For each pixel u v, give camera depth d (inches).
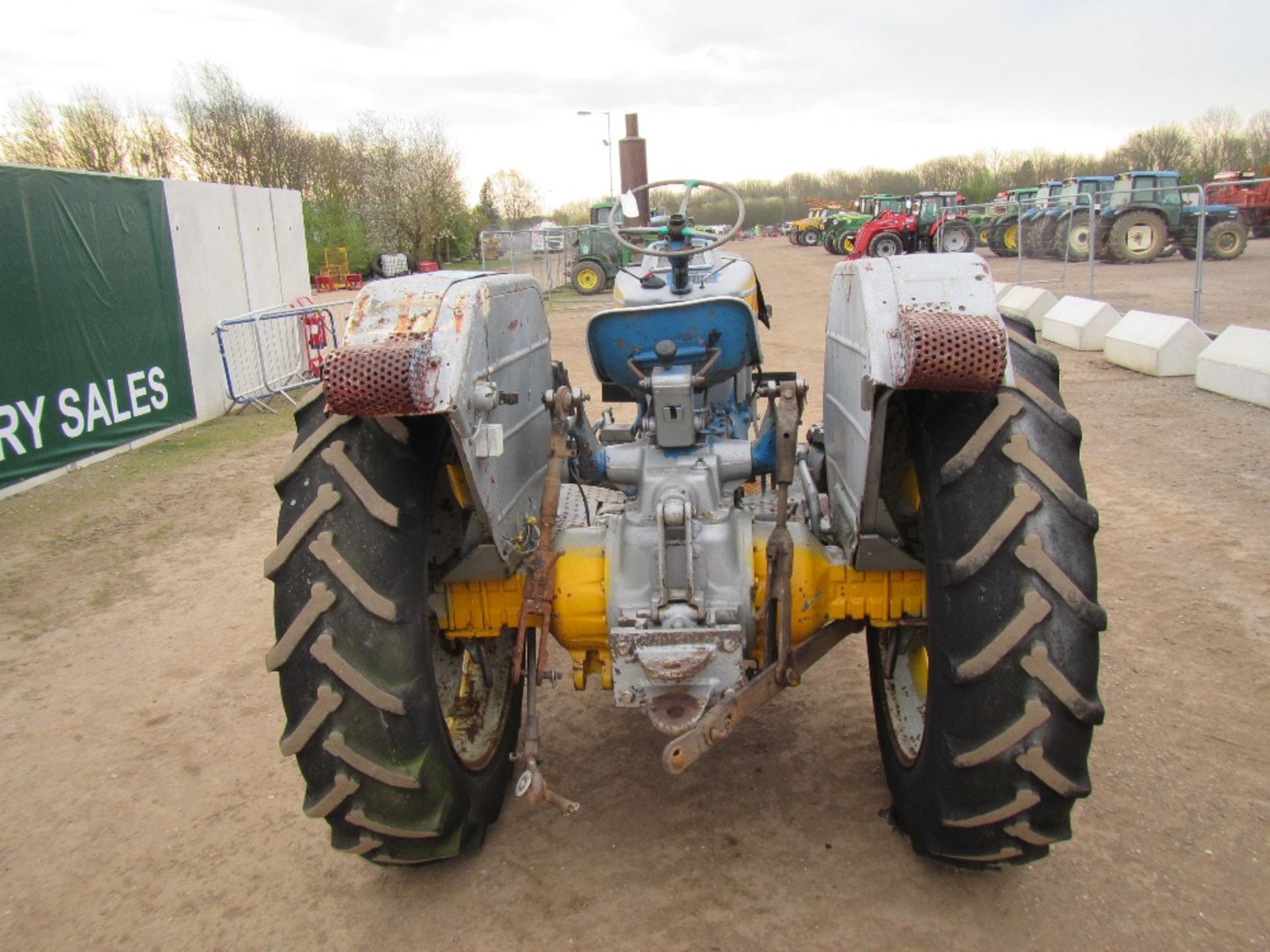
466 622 112.0
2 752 148.1
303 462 96.4
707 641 98.1
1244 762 124.3
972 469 86.5
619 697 100.7
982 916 99.7
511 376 108.1
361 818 93.3
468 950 100.0
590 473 116.9
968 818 88.7
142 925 108.1
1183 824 112.6
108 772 141.3
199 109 1626.5
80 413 331.0
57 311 320.5
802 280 991.0
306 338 495.5
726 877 108.0
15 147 1537.9
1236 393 326.6
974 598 85.0
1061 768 83.6
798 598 105.3
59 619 199.9
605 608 106.3
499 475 103.2
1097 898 101.3
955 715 87.2
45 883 116.6
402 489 95.3
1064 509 84.6
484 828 115.0
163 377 382.9
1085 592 83.0
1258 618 164.1
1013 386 89.1
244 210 451.2
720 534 106.0
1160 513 217.8
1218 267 798.5
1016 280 745.6
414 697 93.4
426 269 1332.4
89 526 263.6
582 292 962.7
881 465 96.1
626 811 121.5
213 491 295.3
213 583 217.3
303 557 92.0
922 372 80.7
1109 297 615.8
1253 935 95.5
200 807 131.2
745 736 137.3
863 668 156.3
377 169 1520.7
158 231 379.9
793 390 102.5
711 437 124.6
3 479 294.7
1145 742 129.3
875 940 97.1
